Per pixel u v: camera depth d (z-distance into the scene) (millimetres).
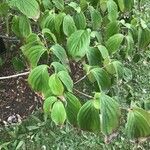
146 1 1378
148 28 634
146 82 1168
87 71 524
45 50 527
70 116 477
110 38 569
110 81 533
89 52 543
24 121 1044
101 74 504
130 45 595
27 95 1090
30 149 992
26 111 1067
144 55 1212
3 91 1089
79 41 534
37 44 551
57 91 474
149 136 460
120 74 547
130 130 447
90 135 1020
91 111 454
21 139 1009
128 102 861
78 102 475
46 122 1035
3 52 979
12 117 1053
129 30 614
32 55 525
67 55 570
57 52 521
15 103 1077
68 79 479
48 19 599
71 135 1021
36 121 1041
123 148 1004
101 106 440
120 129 994
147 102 584
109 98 447
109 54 572
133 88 1140
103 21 656
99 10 674
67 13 649
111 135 466
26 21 622
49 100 481
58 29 592
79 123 458
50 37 580
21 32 623
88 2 660
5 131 1022
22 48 572
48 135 1020
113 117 441
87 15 691
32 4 572
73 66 947
